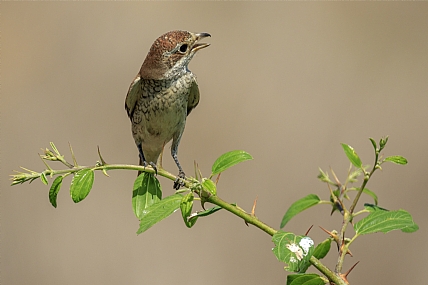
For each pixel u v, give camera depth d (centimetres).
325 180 615
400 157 520
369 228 506
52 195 539
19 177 523
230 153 548
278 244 455
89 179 538
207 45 906
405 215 511
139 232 513
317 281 480
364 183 531
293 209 613
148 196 583
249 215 510
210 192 511
